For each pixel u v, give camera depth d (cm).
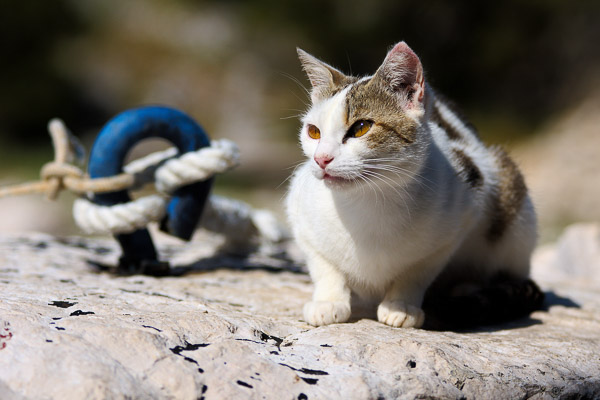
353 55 1664
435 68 1559
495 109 1427
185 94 1681
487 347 239
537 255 594
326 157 261
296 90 1673
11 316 203
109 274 343
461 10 1580
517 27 1510
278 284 335
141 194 734
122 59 1716
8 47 1619
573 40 1411
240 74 1722
